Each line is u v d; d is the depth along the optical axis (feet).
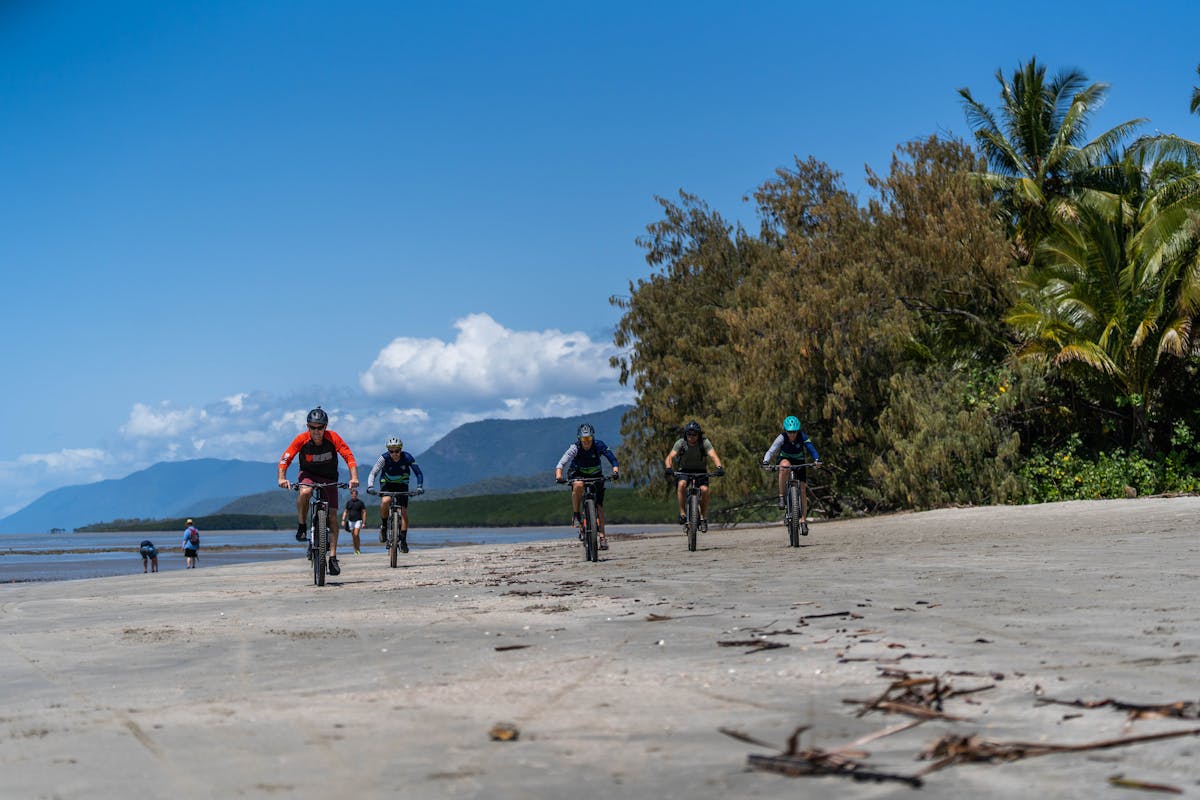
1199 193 96.17
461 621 23.99
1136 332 98.17
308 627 24.22
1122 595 22.45
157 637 23.41
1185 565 29.07
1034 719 11.05
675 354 127.03
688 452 55.77
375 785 9.40
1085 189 111.24
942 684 13.05
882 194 108.68
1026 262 116.26
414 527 490.08
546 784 9.25
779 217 125.80
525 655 17.71
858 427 101.65
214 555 196.65
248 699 14.37
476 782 9.38
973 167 115.14
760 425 107.24
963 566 33.04
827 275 106.32
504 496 556.51
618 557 53.88
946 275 103.04
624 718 12.05
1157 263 95.25
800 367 102.47
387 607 29.12
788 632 18.84
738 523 129.29
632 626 21.21
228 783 9.64
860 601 23.88
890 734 10.67
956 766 9.32
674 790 8.91
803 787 8.85
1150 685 12.57
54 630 26.43
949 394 100.63
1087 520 59.67
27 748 11.46
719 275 132.46
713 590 28.96
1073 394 104.42
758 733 10.98
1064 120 121.39
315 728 12.09
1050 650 15.52
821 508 110.83
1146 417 100.99
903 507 100.78
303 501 41.78
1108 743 9.76
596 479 50.19
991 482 95.30
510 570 46.88
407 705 13.41
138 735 12.02
